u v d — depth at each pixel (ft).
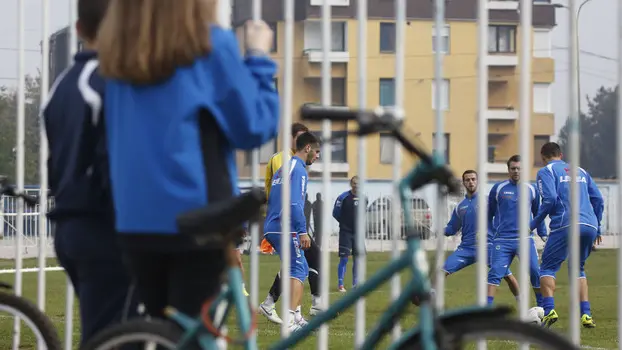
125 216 13.87
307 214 57.00
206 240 13.12
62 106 15.72
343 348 30.78
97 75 15.42
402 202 12.37
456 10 201.46
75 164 15.51
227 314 13.92
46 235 22.13
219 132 14.07
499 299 54.24
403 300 12.30
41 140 19.99
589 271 88.33
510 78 220.23
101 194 15.52
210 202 13.74
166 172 13.61
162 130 13.65
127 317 15.90
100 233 15.66
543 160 40.11
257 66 14.51
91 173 15.52
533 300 51.24
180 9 13.62
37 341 17.57
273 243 35.68
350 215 60.95
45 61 20.10
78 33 16.21
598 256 111.24
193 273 14.03
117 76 13.76
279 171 35.40
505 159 221.25
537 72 235.40
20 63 20.35
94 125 15.30
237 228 13.24
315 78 169.17
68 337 20.22
